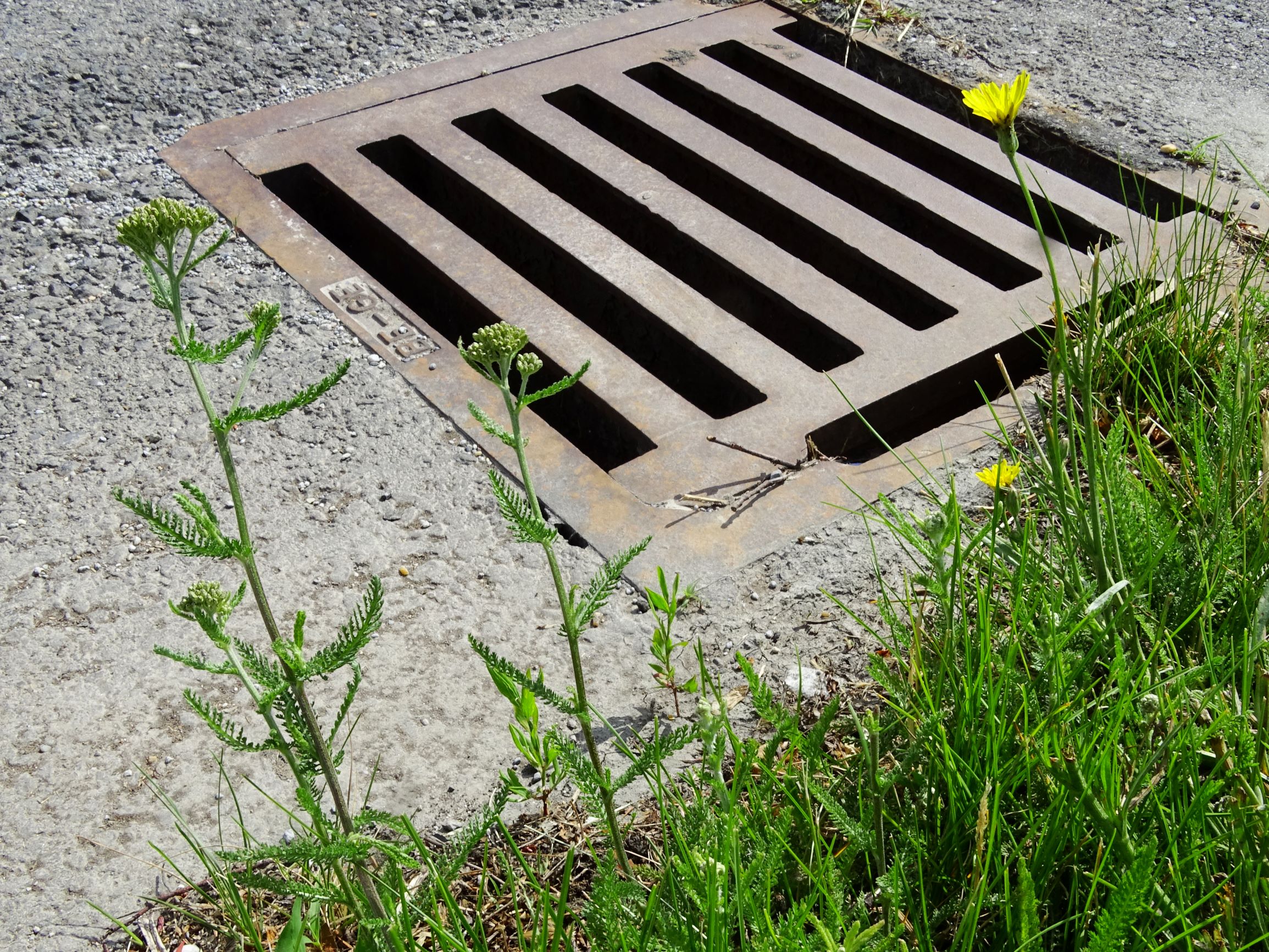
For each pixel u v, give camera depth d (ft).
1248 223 9.57
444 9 12.85
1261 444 6.50
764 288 9.18
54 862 5.41
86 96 11.17
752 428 7.90
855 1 12.88
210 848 5.46
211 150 10.53
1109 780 4.62
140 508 3.61
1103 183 10.53
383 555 6.98
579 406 8.90
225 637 3.78
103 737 5.96
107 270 9.18
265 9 12.66
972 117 11.44
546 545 4.25
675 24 12.69
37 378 8.21
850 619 6.54
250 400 8.02
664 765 5.75
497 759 5.86
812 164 11.23
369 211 9.82
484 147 10.64
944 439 7.80
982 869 4.59
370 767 5.80
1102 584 5.50
